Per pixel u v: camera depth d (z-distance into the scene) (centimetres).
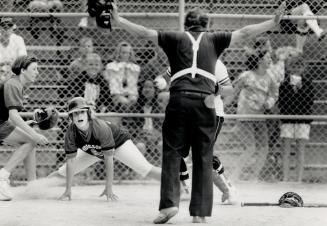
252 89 2827
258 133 2856
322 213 1828
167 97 2797
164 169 1612
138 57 3023
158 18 3312
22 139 2155
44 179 2259
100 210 1883
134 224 1614
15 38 2789
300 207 1977
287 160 2853
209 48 1620
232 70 3147
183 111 1592
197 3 3159
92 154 2123
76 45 3162
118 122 2784
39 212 1822
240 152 2931
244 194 2388
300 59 2898
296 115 2775
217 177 2052
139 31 1608
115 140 2109
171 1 3388
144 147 2769
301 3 3008
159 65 2958
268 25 1633
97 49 3150
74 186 2667
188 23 1655
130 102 2822
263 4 3131
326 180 2941
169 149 1612
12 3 3100
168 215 1599
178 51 1612
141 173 2145
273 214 1805
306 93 2873
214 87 1627
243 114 2830
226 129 3023
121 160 2141
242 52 3167
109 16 1572
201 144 1614
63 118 2819
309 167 2981
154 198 2236
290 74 2877
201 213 1631
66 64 3083
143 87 2830
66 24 3225
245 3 3231
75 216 1745
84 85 2834
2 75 2745
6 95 2103
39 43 3125
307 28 3000
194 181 1634
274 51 2914
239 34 1638
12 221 1647
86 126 2009
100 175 2789
